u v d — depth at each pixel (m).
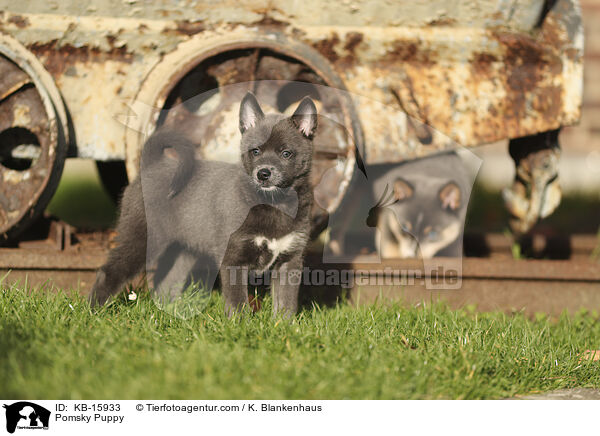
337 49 3.28
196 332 2.90
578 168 6.73
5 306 2.98
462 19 3.29
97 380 2.69
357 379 2.75
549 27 3.32
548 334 3.07
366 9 3.28
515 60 3.30
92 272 3.22
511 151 3.46
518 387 2.84
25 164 3.33
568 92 3.31
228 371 2.73
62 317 2.94
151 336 2.87
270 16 3.26
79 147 3.22
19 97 3.20
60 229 3.32
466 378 2.80
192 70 3.17
